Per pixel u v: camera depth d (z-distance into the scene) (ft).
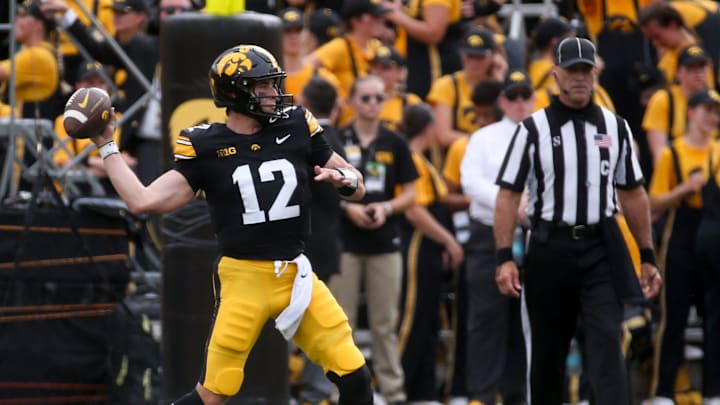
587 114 82.48
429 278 104.32
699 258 103.96
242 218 67.92
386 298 101.24
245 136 68.23
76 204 97.09
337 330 69.36
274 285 68.49
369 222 99.86
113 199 97.71
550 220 82.58
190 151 67.77
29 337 94.94
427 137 106.63
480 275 100.17
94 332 96.07
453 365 106.73
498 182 83.82
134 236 100.27
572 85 81.71
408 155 102.17
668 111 109.50
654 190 106.01
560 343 84.38
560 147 82.12
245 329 68.18
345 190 69.62
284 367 86.53
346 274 100.58
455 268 105.70
